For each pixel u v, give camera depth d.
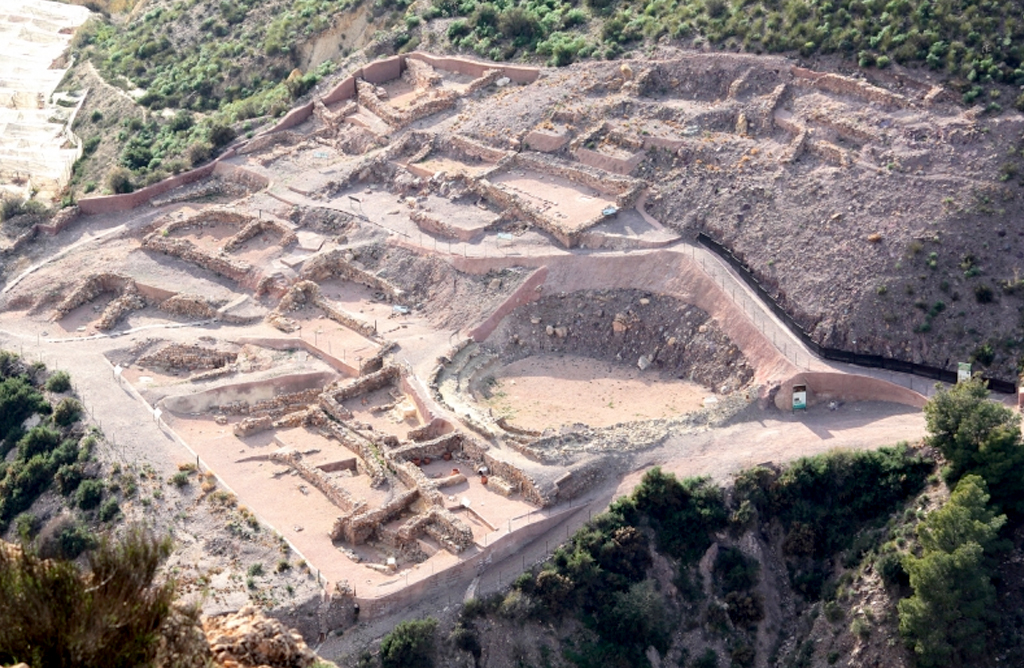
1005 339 159.00
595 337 174.62
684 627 139.62
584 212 185.62
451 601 136.00
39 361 169.38
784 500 146.38
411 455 152.12
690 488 145.88
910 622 128.12
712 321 169.62
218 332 178.25
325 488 148.50
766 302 169.38
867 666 131.88
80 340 177.00
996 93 178.75
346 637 132.00
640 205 186.50
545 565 139.25
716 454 151.12
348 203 197.12
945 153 175.50
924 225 168.25
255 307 183.75
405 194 198.62
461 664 132.38
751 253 174.62
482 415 158.25
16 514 149.00
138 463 150.12
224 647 66.62
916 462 144.62
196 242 195.25
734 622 140.12
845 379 158.62
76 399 160.88
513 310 176.88
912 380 158.12
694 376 167.50
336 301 183.00
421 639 130.25
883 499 144.00
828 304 165.88
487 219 188.88
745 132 190.75
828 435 152.50
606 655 135.50
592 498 147.00
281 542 138.88
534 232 185.12
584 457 150.25
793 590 143.00
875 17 193.88
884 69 187.38
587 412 161.50
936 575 126.56
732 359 165.75
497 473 150.00
